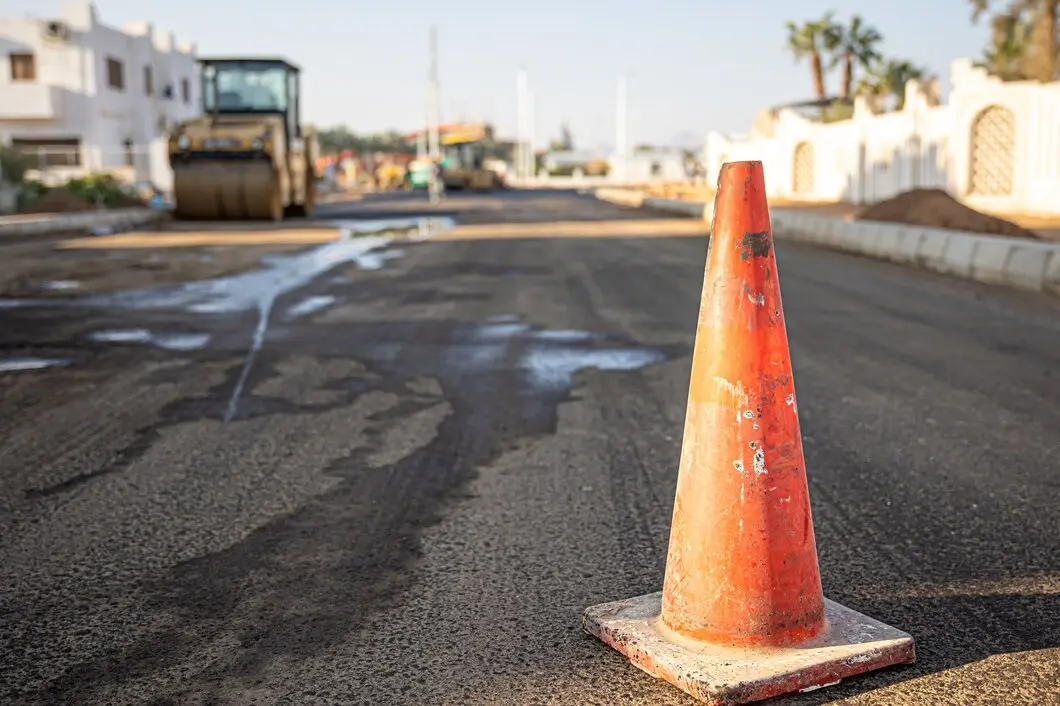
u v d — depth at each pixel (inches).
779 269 530.3
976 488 164.6
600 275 498.0
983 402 226.8
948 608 117.8
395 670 103.7
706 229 876.6
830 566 131.4
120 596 123.2
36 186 1122.0
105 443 193.5
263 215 981.8
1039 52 954.7
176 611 118.7
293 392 238.1
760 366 101.0
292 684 101.0
